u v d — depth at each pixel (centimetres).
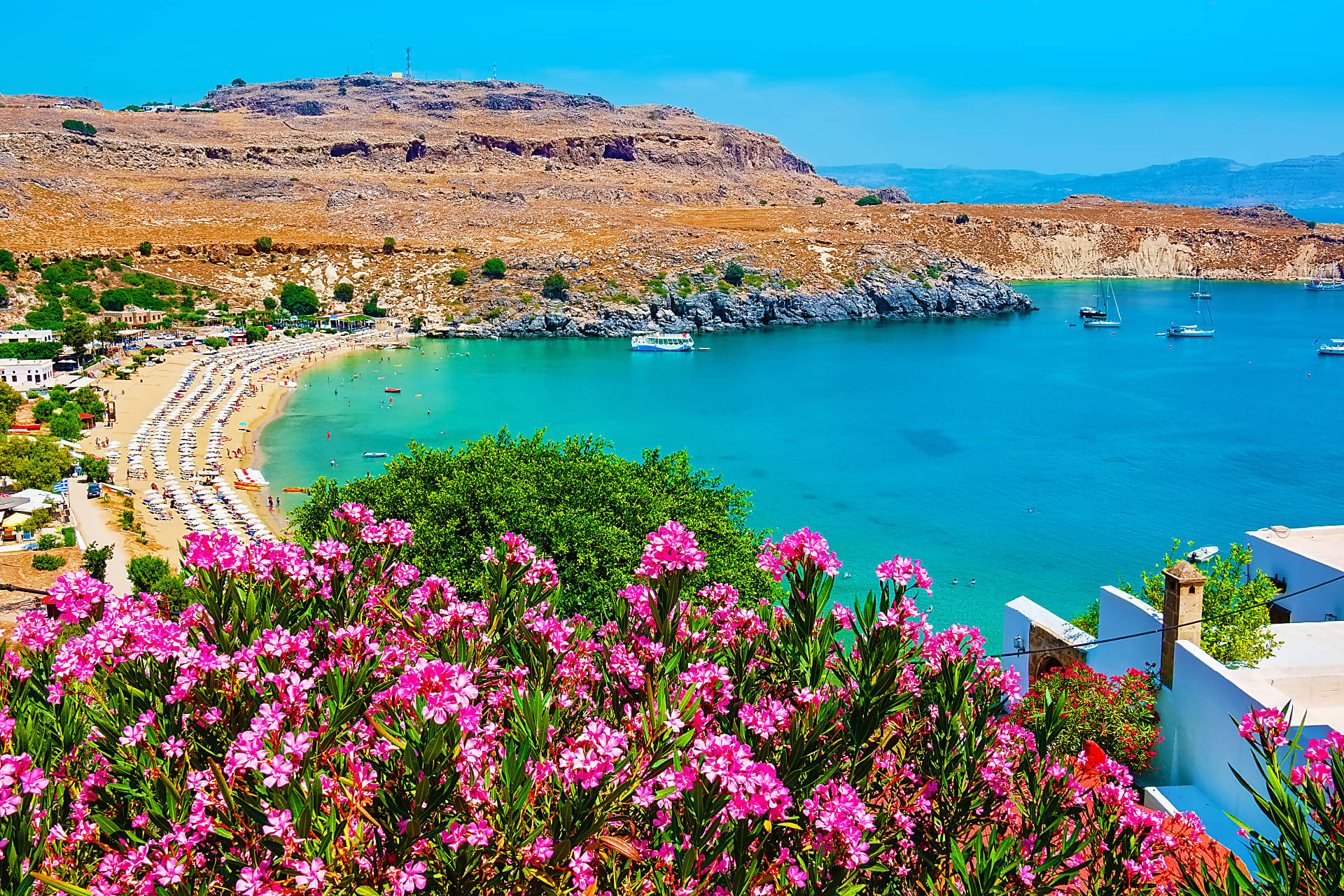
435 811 895
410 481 4228
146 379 14012
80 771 1062
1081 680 2481
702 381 16225
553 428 12500
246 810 912
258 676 1045
